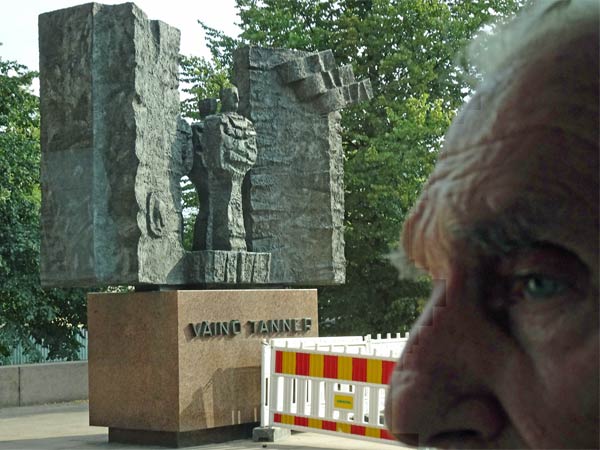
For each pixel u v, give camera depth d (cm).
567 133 47
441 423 50
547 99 48
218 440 1153
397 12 2781
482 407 49
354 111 2816
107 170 1110
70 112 1123
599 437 45
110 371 1157
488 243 47
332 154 1350
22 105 2320
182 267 1169
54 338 2373
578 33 49
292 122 1326
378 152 2684
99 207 1105
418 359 50
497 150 48
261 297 1215
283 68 1320
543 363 46
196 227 1213
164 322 1116
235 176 1219
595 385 45
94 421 1165
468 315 49
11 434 1252
